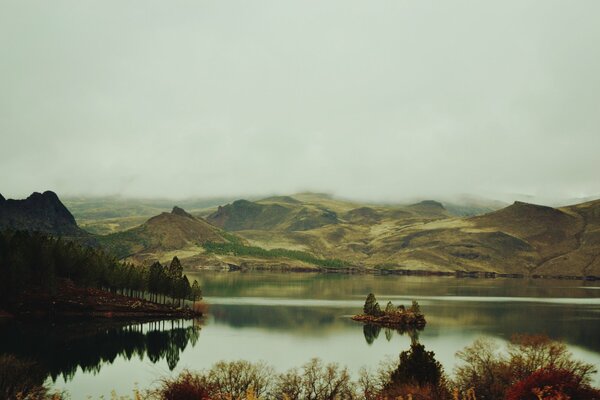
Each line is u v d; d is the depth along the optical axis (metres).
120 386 121.94
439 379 83.25
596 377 131.88
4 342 164.00
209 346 178.25
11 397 81.25
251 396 50.66
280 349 176.75
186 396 58.53
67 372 135.75
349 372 135.88
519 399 58.06
